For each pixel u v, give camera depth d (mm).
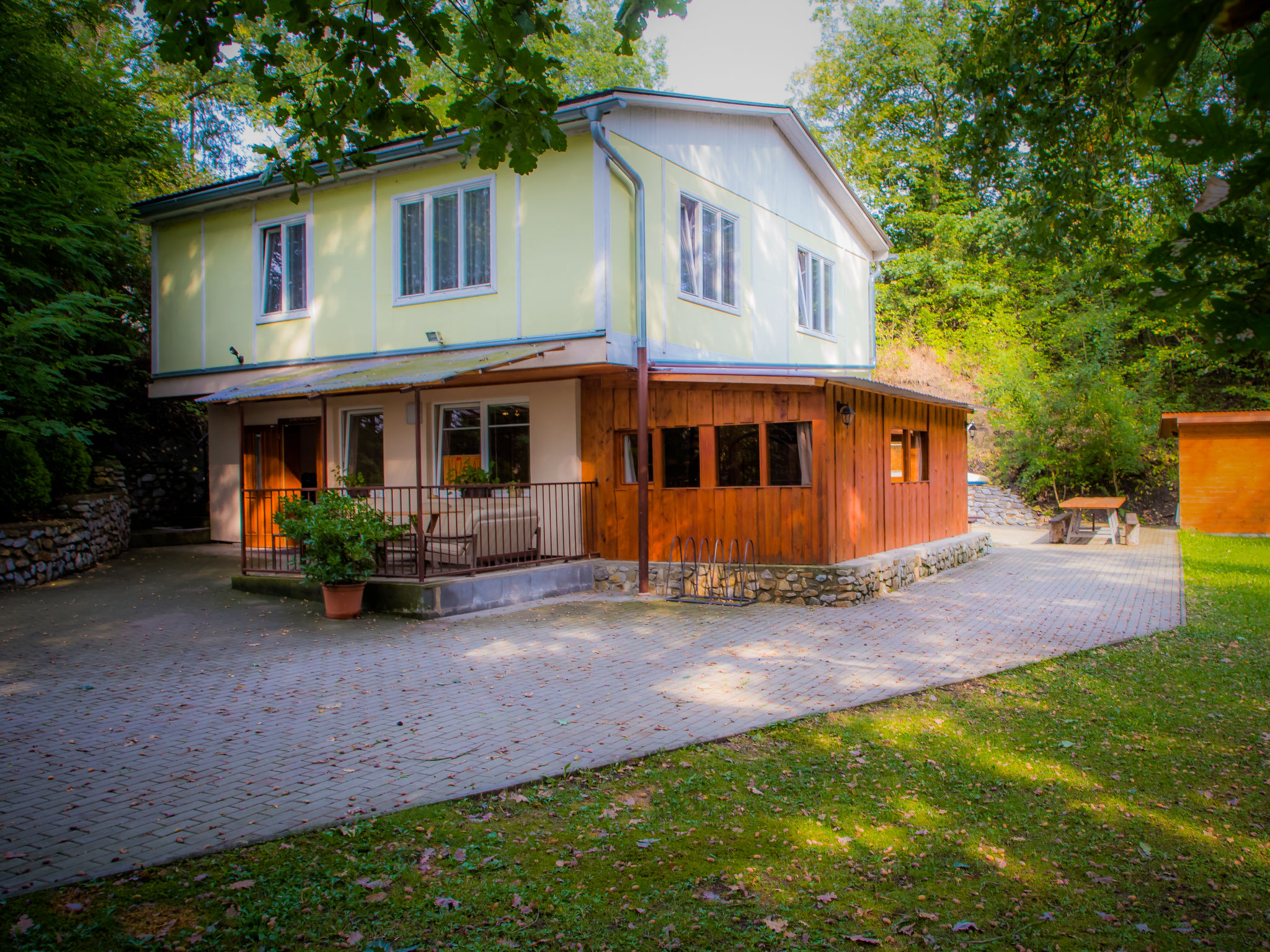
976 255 26547
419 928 3322
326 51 4570
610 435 12180
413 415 13672
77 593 11070
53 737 5641
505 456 13016
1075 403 20766
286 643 8508
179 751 5371
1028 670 7383
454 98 21656
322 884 3645
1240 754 5297
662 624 9516
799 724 5898
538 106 4582
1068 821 4348
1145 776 4945
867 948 3203
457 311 12461
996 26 4918
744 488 11344
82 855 3918
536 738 5598
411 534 11742
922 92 29281
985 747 5449
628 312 11664
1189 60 1388
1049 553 16094
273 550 11812
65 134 14289
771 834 4188
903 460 13961
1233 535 18562
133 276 17297
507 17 4336
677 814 4426
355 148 4910
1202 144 1498
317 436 14836
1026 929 3340
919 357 25656
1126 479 22547
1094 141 4578
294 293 14320
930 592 11688
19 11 13281
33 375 11812
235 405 15711
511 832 4195
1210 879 3750
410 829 4211
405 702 6469
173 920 3357
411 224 12961
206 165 26844
